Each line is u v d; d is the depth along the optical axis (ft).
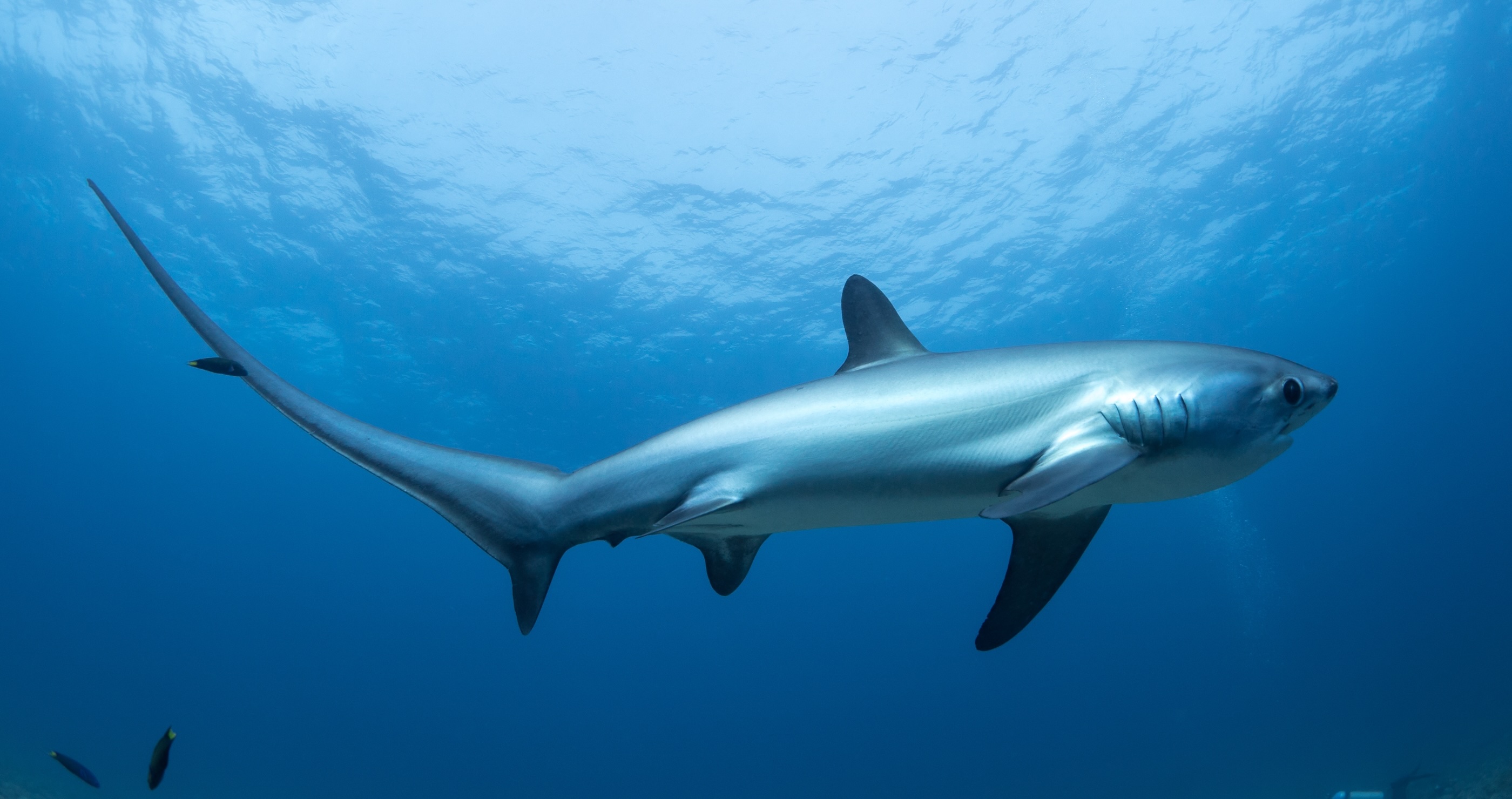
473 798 202.80
